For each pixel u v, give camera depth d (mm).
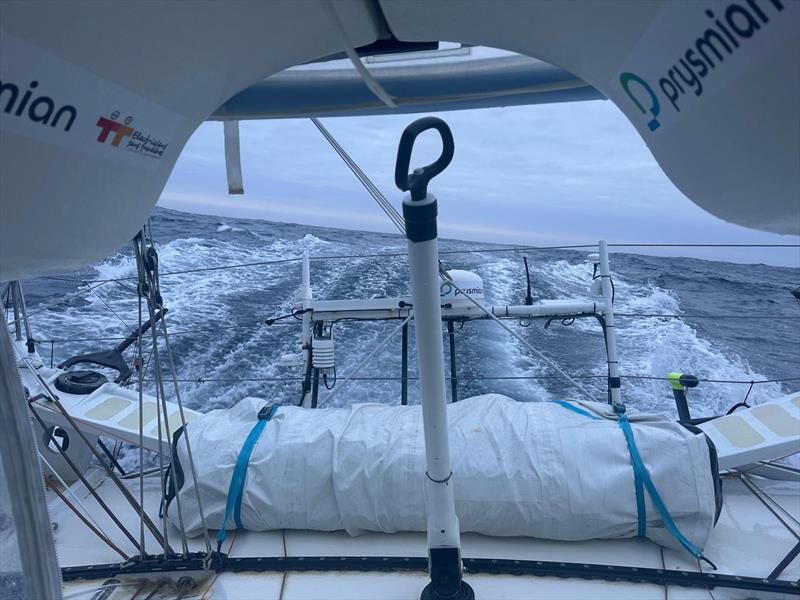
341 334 7020
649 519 2168
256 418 2545
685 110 607
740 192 598
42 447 2855
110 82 621
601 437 2252
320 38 783
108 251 762
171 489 2355
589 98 1251
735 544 2297
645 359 6691
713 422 2709
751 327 7941
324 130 2479
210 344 6797
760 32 487
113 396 3031
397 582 2104
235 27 673
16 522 990
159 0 592
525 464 2199
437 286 1315
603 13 616
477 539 2311
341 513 2268
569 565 2096
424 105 1315
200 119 792
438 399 1479
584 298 8297
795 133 505
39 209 616
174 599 2055
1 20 507
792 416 2590
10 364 959
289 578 2127
